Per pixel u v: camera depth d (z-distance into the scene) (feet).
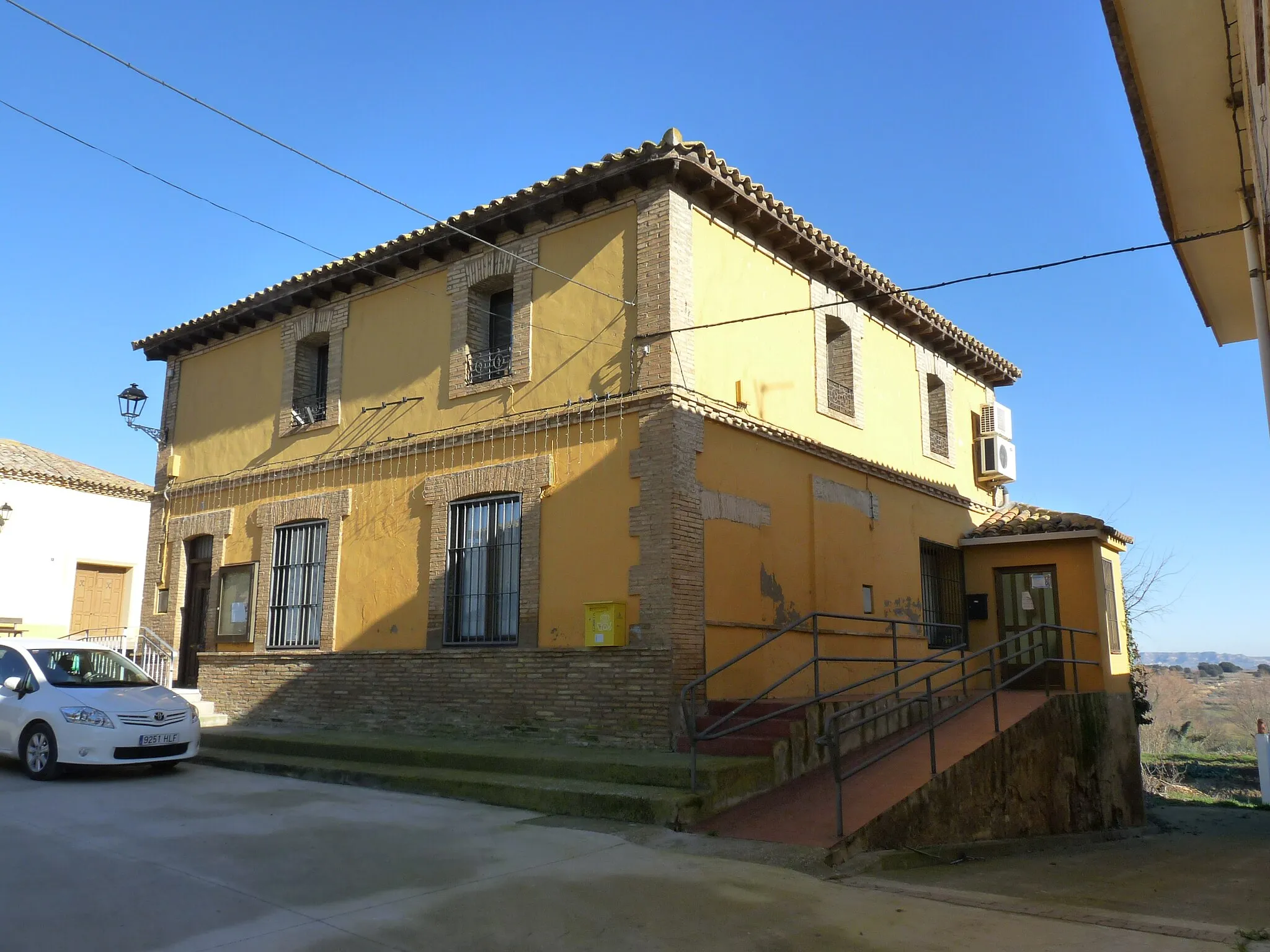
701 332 38.19
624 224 38.96
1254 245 29.71
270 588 48.70
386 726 42.01
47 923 17.89
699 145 37.29
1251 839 45.88
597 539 37.22
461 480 41.88
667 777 28.94
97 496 76.79
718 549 37.17
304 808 29.22
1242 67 25.36
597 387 38.50
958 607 54.80
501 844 24.59
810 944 17.67
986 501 60.49
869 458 48.65
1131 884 28.19
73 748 34.09
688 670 34.73
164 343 57.16
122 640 58.34
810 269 45.65
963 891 23.17
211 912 18.80
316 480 48.14
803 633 41.22
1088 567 52.49
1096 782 43.09
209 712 48.70
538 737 36.99
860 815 26.84
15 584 70.33
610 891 20.53
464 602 41.19
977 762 33.09
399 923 18.31
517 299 41.91
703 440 37.29
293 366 50.88
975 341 58.39
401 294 46.60
